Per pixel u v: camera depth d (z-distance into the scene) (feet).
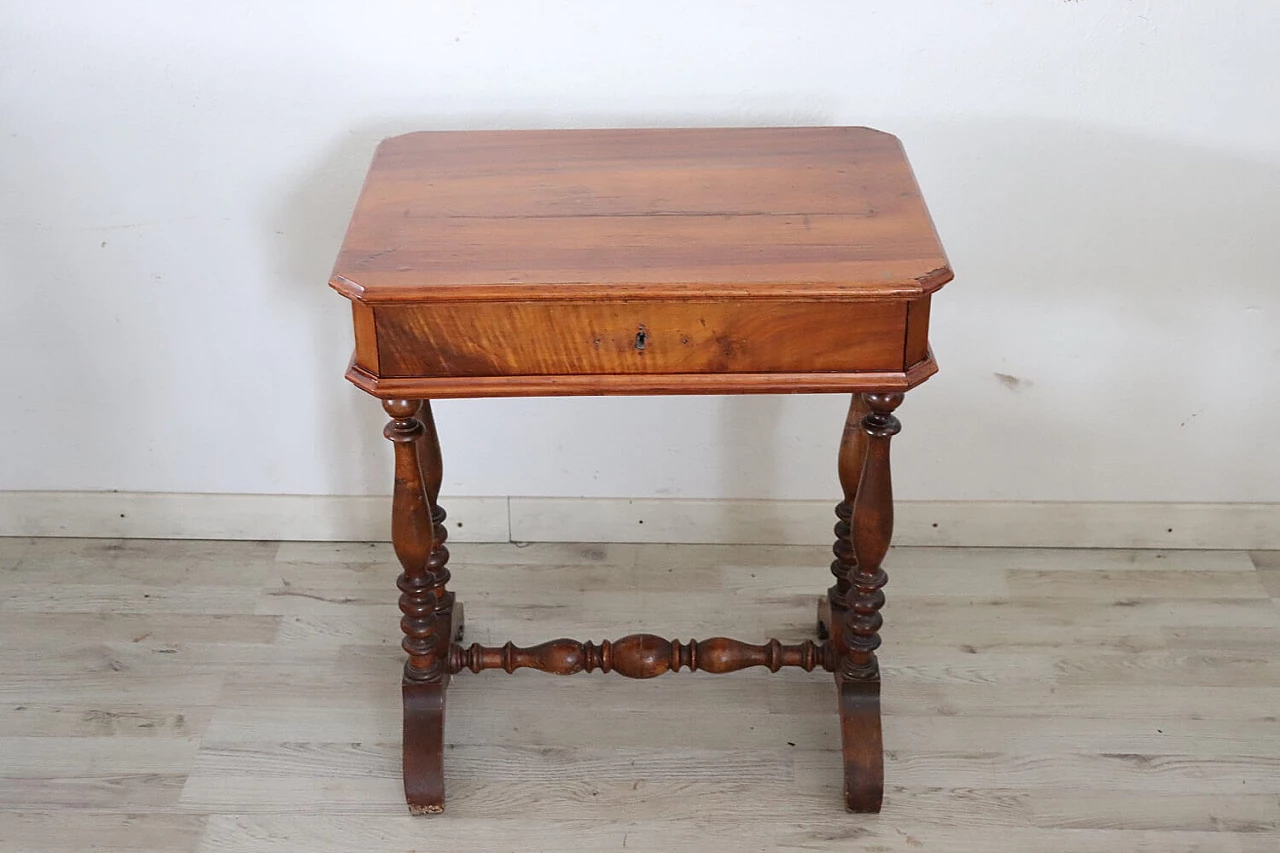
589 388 6.18
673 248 6.16
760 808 7.63
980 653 8.69
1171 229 8.41
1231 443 9.18
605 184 6.87
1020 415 9.12
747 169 7.05
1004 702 8.30
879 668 7.75
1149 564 9.48
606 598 9.20
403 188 6.82
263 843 7.41
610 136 7.51
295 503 9.61
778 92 8.09
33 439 9.38
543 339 6.09
